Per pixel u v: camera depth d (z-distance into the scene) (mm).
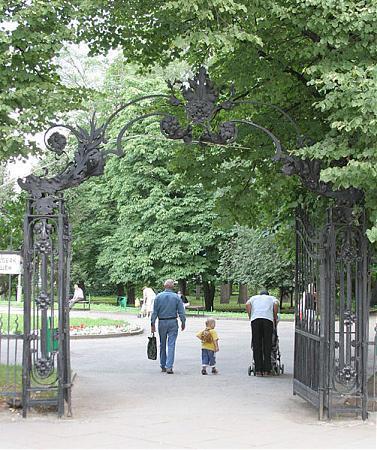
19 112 12648
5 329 25047
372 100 10125
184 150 15859
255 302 16438
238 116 16344
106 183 48500
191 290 62000
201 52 15719
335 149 10906
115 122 45281
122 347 23031
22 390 10977
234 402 12570
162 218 44062
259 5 11852
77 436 9633
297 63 14570
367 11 10914
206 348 16547
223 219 16047
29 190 11227
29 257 11164
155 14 13570
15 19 12023
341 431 10133
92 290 60188
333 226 11227
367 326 11211
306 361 12141
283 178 14938
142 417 11062
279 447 9102
